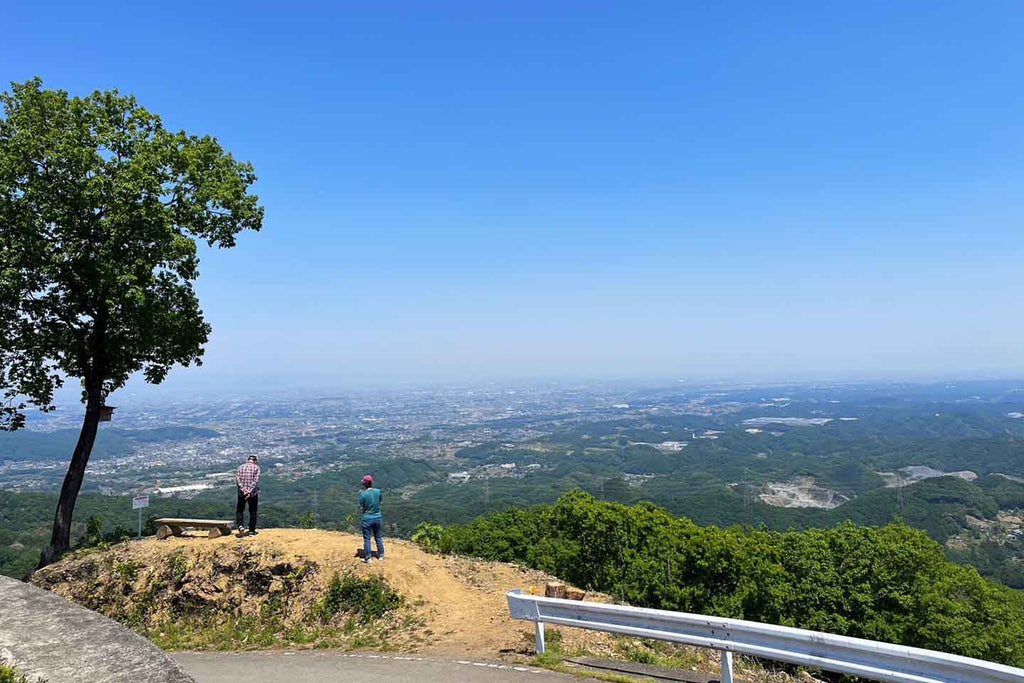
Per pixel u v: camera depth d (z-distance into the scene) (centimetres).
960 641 1518
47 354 1603
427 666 838
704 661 900
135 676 338
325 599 1171
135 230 1528
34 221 1417
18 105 1521
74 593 1345
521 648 906
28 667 345
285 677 832
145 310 1585
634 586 1458
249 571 1259
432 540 1747
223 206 1688
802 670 1037
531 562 1548
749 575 1534
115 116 1622
